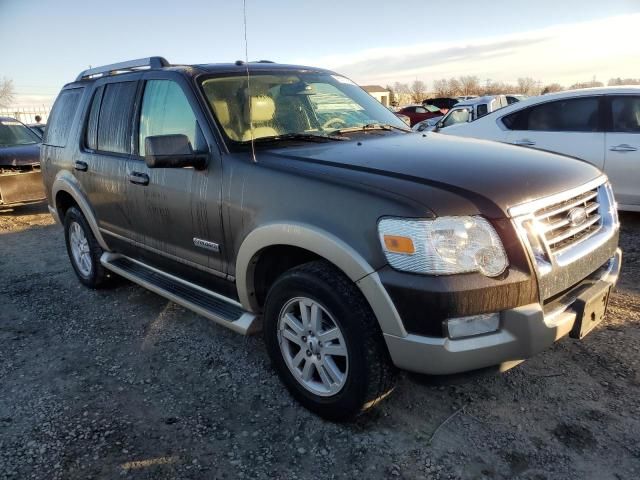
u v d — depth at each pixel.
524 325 2.37
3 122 10.34
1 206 9.47
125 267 4.43
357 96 4.23
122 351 3.83
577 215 2.74
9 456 2.71
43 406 3.15
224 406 3.09
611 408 2.90
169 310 4.53
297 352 3.02
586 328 2.67
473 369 2.40
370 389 2.59
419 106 26.06
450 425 2.83
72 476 2.56
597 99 6.29
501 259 2.35
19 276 5.68
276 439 2.78
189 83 3.48
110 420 2.99
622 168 6.04
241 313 3.28
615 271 3.00
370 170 2.69
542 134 6.59
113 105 4.23
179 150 3.11
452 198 2.39
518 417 2.87
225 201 3.09
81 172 4.57
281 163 2.93
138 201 3.84
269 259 3.09
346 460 2.61
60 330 4.23
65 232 5.26
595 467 2.49
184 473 2.56
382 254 2.41
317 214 2.63
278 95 3.67
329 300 2.61
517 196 2.47
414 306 2.34
